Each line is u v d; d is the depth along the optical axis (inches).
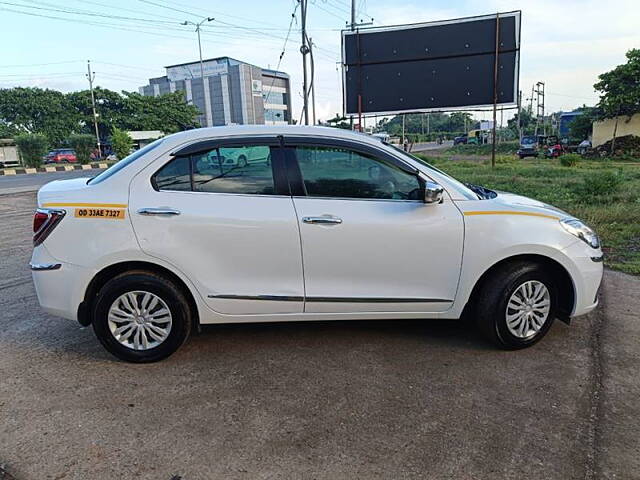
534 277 145.9
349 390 128.6
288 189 140.6
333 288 142.7
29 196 595.5
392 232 139.8
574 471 97.9
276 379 134.6
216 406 121.9
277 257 139.3
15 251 293.0
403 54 642.8
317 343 156.9
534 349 151.0
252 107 3481.8
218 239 137.1
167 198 137.3
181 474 98.0
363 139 144.9
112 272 141.7
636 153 1338.6
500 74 619.5
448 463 100.5
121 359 144.0
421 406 120.7
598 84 1408.7
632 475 96.6
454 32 624.4
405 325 170.7
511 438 108.2
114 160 1676.9
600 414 116.7
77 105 2427.4
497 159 1216.2
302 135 143.5
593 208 358.6
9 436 110.4
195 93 3590.1
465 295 145.9
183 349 153.5
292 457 102.7
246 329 167.9
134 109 2532.0
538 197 433.4
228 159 140.1
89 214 135.8
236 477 97.0
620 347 151.1
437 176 145.4
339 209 139.6
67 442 108.2
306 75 740.0
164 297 140.0
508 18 602.9
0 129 2233.0
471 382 131.8
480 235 142.5
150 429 112.8
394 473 97.7
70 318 142.3
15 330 170.6
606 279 217.2
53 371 140.5
